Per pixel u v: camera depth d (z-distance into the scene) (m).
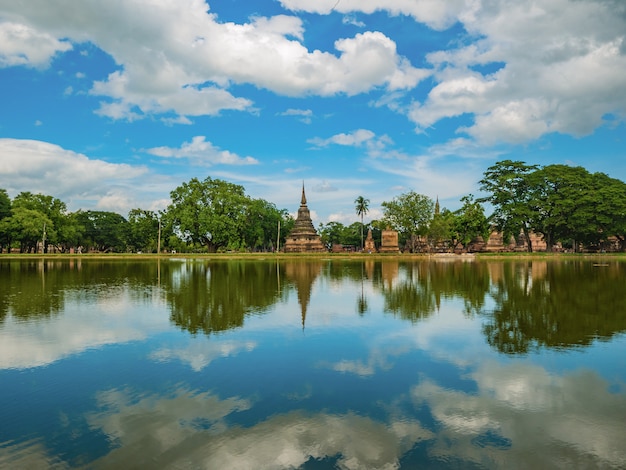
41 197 94.31
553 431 7.17
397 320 16.19
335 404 8.27
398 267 50.09
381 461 6.27
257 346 12.40
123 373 10.05
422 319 16.36
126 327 14.91
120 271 41.91
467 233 93.81
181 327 14.92
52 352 11.79
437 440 6.88
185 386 9.24
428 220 93.31
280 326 15.09
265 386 9.21
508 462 6.25
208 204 86.06
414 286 27.95
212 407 8.16
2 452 6.55
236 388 9.11
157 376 9.85
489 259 71.94
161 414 7.87
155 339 13.20
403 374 9.95
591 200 77.06
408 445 6.74
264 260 70.12
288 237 109.56
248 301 21.05
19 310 18.28
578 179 81.88
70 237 98.62
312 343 12.73
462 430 7.21
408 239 114.44
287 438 6.96
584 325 15.13
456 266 51.56
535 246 118.56
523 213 80.62
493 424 7.42
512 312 17.81
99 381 9.55
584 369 10.24
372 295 23.39
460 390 8.94
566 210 79.25
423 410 7.98
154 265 53.25
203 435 7.08
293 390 8.98
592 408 8.03
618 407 8.06
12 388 9.14
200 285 28.55
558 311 18.02
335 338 13.34
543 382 9.38
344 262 63.62
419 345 12.49
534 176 83.38
